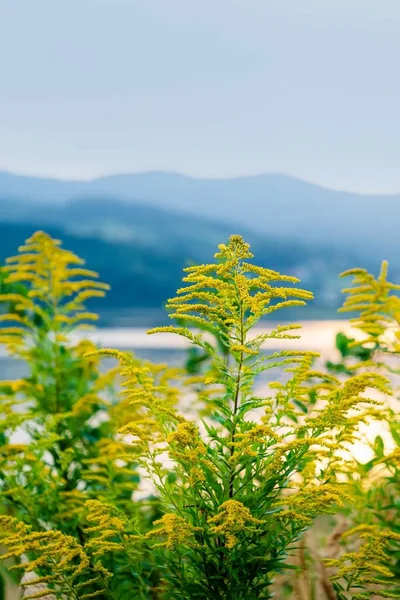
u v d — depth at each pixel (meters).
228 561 2.76
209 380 2.83
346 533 2.95
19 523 2.95
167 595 2.92
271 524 2.89
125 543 2.97
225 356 3.58
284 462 2.81
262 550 2.79
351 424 2.95
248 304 2.76
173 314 2.83
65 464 4.07
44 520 3.86
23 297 4.76
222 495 2.80
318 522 3.54
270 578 3.04
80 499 3.96
